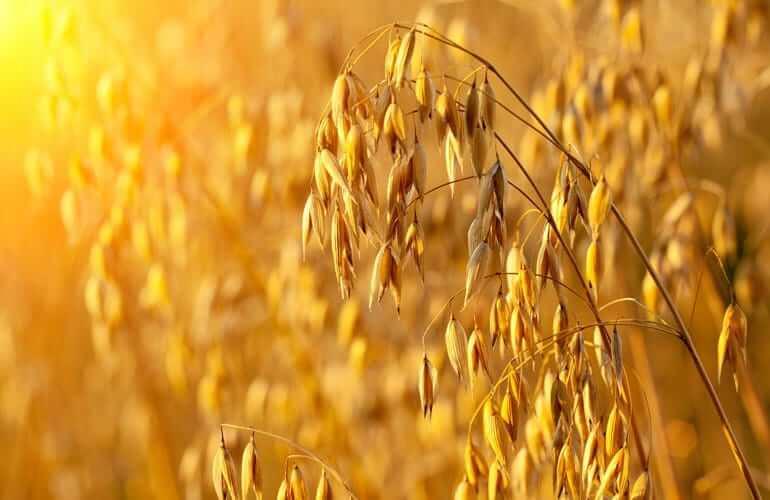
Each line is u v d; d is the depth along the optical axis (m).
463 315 1.13
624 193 1.08
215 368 1.14
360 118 0.86
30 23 1.21
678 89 1.19
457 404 1.14
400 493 1.16
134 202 1.09
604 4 1.11
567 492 0.87
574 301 1.19
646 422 1.07
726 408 1.29
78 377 1.44
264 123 1.18
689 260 1.04
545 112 1.10
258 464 0.89
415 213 0.85
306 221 0.86
